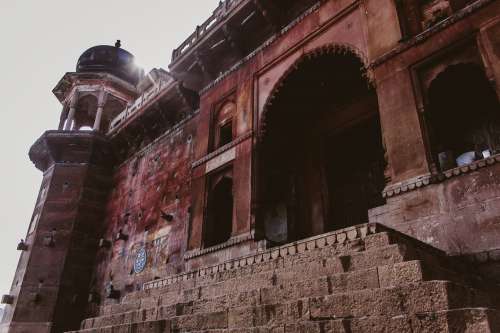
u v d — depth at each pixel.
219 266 7.28
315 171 11.95
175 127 15.71
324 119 12.26
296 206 11.82
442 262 5.16
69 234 17.23
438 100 8.20
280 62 10.73
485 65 6.48
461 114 8.70
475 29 6.80
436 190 6.41
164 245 13.45
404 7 8.19
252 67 11.57
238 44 12.05
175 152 15.09
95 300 15.70
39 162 20.28
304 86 11.02
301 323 3.97
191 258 10.70
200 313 5.30
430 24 7.62
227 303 5.40
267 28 11.62
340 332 3.69
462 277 4.74
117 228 16.70
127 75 22.55
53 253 16.78
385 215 6.88
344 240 5.27
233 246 9.64
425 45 7.40
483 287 5.08
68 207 17.83
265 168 10.32
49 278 16.25
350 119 11.63
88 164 18.88
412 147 6.91
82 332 7.37
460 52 7.00
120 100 21.27
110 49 22.92
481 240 5.74
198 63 13.11
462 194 6.12
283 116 11.46
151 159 16.55
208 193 11.31
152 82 19.75
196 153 12.41
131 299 8.81
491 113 8.31
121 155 19.14
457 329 3.09
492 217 5.74
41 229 17.22
